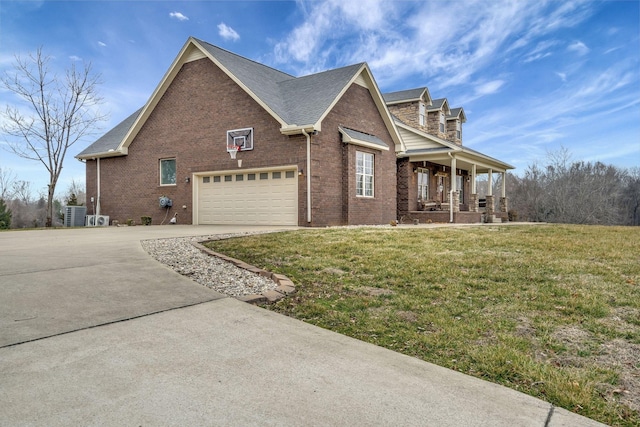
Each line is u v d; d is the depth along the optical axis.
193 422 1.92
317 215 12.52
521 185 40.56
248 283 4.74
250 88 13.31
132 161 16.84
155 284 4.41
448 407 2.17
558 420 2.09
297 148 12.59
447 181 22.12
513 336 3.24
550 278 4.99
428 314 3.76
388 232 9.64
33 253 6.27
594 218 35.16
